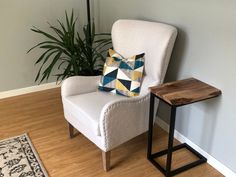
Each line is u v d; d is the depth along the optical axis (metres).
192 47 1.97
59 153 2.16
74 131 2.43
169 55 2.00
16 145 2.23
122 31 2.24
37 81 3.19
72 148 2.22
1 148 2.19
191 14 1.91
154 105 2.06
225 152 1.89
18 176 1.90
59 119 2.64
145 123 2.08
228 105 1.79
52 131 2.45
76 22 3.17
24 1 2.79
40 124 2.55
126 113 1.87
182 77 2.14
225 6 1.66
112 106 1.76
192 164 2.01
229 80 1.74
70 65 2.59
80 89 2.19
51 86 3.29
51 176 1.92
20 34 2.90
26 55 3.02
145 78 2.13
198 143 2.12
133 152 2.18
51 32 3.06
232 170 1.87
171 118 1.73
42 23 2.97
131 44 2.20
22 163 2.03
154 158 2.11
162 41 1.95
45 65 3.16
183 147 2.22
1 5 2.70
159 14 2.21
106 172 1.97
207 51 1.86
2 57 2.90
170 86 1.88
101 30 3.15
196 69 1.98
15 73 3.03
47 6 2.93
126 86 2.12
